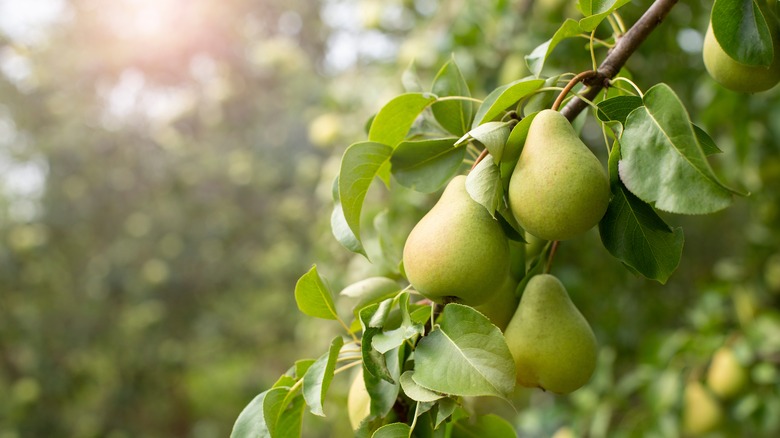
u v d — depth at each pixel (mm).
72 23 5613
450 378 880
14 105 5520
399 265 1058
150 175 5840
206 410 6402
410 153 999
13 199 5516
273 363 6801
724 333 2086
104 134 5734
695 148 861
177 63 5719
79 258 5617
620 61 972
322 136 2846
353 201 985
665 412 2006
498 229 912
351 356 1024
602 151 2543
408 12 2930
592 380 2168
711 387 1968
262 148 5852
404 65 2441
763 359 1933
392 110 1020
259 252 6055
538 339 955
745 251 2621
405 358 946
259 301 6133
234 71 5645
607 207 915
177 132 5652
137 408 5699
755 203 2381
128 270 5688
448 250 900
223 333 6199
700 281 2598
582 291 2227
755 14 952
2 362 5043
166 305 5863
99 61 5582
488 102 982
